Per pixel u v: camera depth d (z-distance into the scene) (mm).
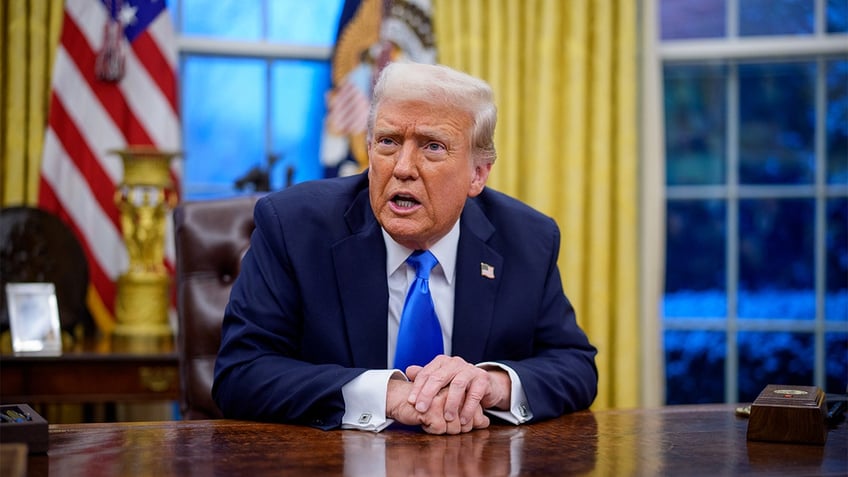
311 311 1592
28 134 3209
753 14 3766
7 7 3188
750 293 3812
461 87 1510
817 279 3775
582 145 3395
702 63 3783
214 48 3562
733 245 3803
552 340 1699
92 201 3248
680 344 3842
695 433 1361
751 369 3816
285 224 1634
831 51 3699
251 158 3619
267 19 3625
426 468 1115
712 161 3814
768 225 3799
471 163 1556
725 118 3805
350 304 1598
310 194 1688
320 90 3654
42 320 2803
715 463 1151
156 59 3311
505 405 1459
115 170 3273
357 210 1670
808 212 3779
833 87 3750
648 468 1122
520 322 1658
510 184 3377
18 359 2594
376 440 1297
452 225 1596
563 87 3426
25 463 973
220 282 2020
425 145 1501
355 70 3365
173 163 3359
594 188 3400
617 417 1522
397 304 1638
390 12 3348
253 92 3619
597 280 3389
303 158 3648
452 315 1652
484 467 1123
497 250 1707
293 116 3641
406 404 1376
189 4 3578
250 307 1587
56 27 3227
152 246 3064
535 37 3424
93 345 2906
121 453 1185
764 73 3789
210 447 1230
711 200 3816
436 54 3375
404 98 1490
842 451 1227
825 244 3770
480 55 3395
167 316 3100
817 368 3775
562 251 3391
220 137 3600
